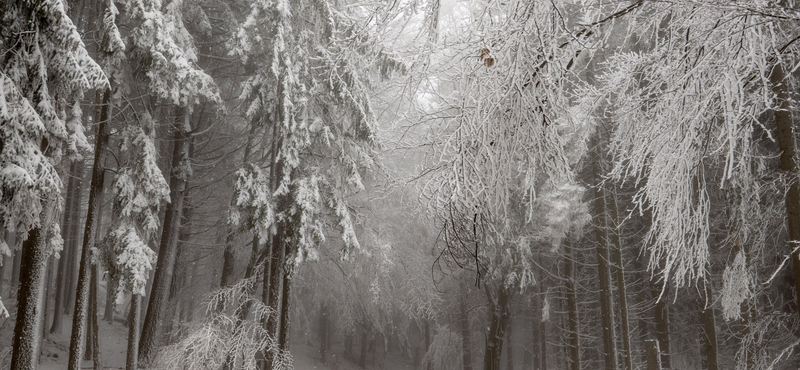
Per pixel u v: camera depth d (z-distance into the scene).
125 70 13.77
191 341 14.05
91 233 13.16
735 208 8.16
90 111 17.00
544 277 24.17
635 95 3.53
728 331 17.55
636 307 21.14
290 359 15.59
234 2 17.81
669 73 3.09
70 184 23.50
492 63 2.70
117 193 13.48
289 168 15.51
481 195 2.78
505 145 2.71
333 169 16.55
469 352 25.81
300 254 15.11
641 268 22.30
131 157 14.08
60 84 10.13
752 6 2.64
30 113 8.86
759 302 12.88
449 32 3.09
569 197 16.05
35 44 9.23
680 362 22.97
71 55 9.34
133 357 14.22
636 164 3.47
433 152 3.14
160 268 16.62
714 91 2.79
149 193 13.92
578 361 19.41
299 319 25.97
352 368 31.72
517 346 35.84
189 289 22.20
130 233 13.30
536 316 27.70
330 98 16.45
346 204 16.66
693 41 2.94
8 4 9.23
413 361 37.34
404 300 22.78
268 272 16.97
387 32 3.58
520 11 2.67
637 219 18.34
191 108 15.12
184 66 13.07
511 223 17.66
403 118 3.49
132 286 12.80
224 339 14.87
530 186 2.83
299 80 15.76
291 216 15.39
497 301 22.39
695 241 3.49
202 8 17.77
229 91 19.97
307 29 16.19
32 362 10.91
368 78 15.82
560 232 16.94
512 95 2.66
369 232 18.88
